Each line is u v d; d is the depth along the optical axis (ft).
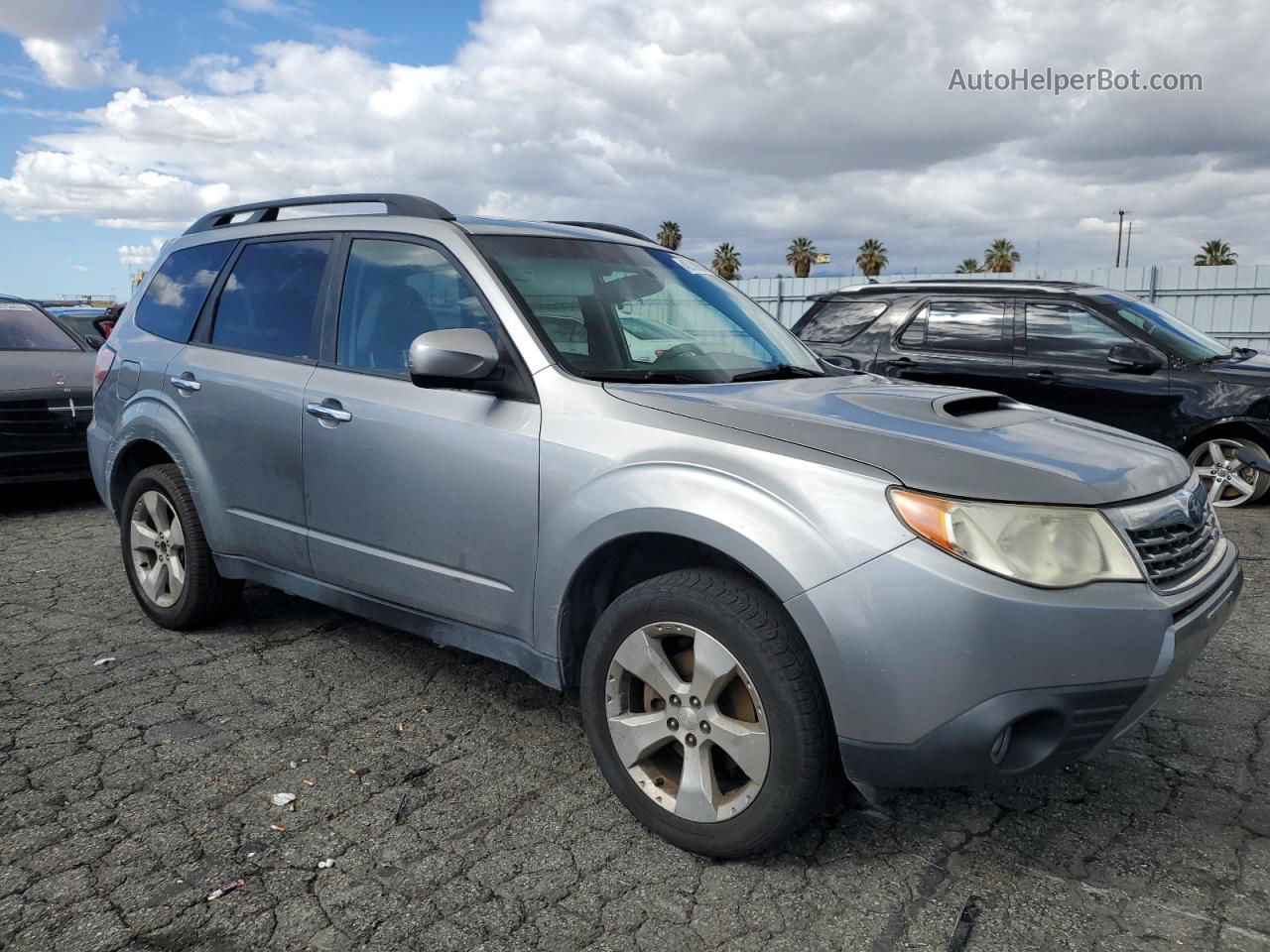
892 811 9.48
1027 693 7.38
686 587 8.41
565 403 9.61
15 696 12.08
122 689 12.30
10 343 24.93
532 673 9.91
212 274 14.23
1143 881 8.34
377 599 11.57
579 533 9.09
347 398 11.39
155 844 8.75
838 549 7.64
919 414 9.17
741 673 8.09
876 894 8.13
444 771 10.21
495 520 9.90
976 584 7.32
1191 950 7.42
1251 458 19.44
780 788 7.95
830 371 12.25
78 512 24.17
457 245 11.10
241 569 13.29
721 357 11.32
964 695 7.37
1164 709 11.94
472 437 10.09
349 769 10.23
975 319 26.11
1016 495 7.64
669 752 9.21
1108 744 7.98
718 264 208.95
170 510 14.26
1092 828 9.20
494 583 10.06
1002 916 7.84
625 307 11.32
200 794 9.65
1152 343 24.14
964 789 9.93
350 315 11.99
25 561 18.83
